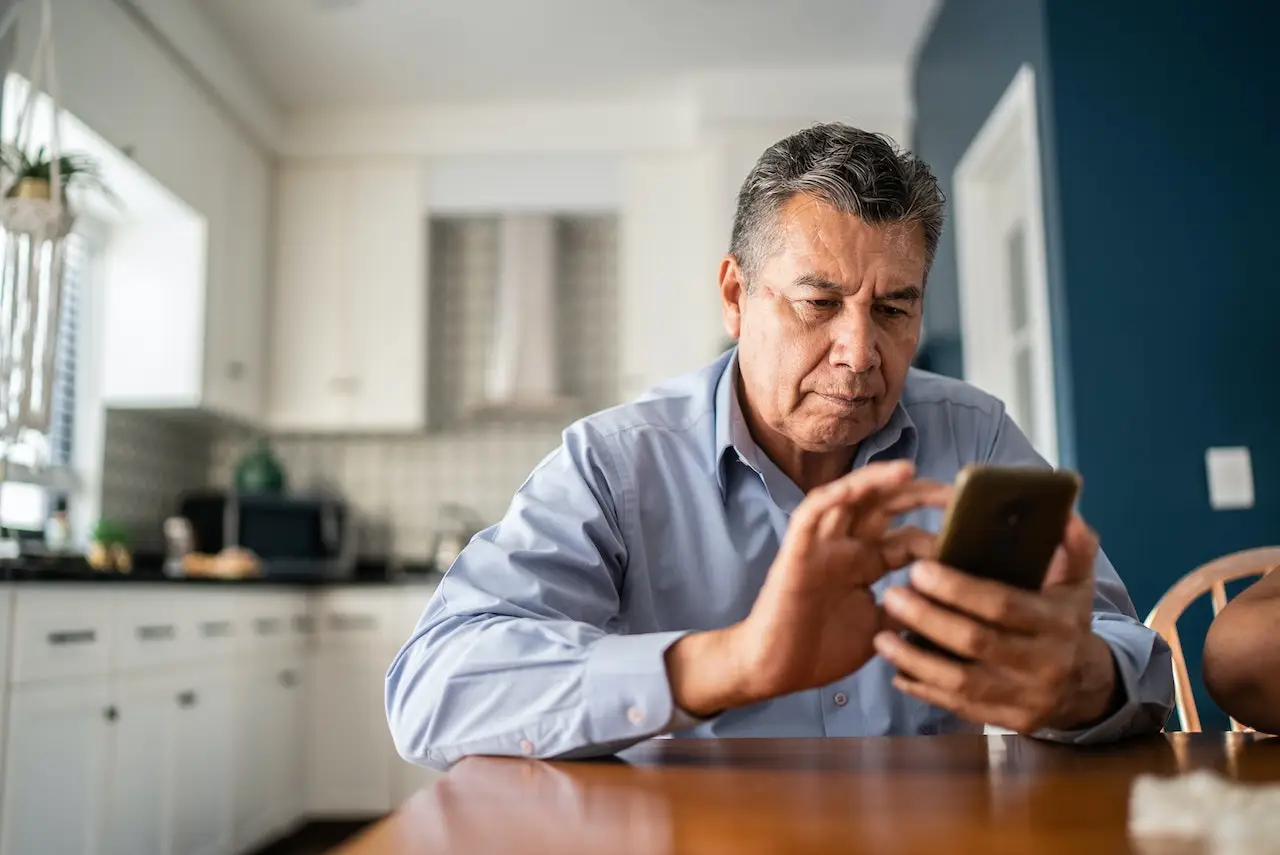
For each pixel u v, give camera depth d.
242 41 3.88
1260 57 2.62
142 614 2.63
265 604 3.48
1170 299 2.55
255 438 4.62
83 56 2.99
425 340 4.46
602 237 4.75
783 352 1.04
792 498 1.17
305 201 4.49
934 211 1.04
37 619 2.15
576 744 0.78
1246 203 2.58
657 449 1.18
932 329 4.07
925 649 0.70
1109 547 2.48
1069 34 2.64
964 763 0.75
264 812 3.45
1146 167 2.59
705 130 4.26
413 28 3.84
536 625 0.85
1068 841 0.51
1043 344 2.64
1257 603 0.89
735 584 1.16
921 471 1.27
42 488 3.49
